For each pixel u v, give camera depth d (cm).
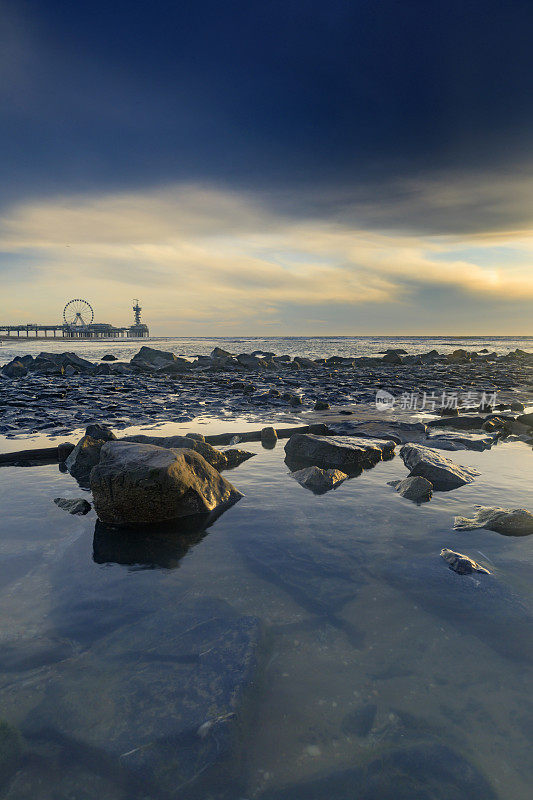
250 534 472
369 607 330
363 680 254
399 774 197
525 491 615
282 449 898
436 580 367
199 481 554
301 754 206
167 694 240
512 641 291
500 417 1189
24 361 3388
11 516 523
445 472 658
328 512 537
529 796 187
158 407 1416
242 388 2047
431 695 243
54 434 958
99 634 297
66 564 403
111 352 6619
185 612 322
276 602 337
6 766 198
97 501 507
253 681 249
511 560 409
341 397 1734
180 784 191
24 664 267
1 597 344
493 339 19125
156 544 448
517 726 223
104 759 203
